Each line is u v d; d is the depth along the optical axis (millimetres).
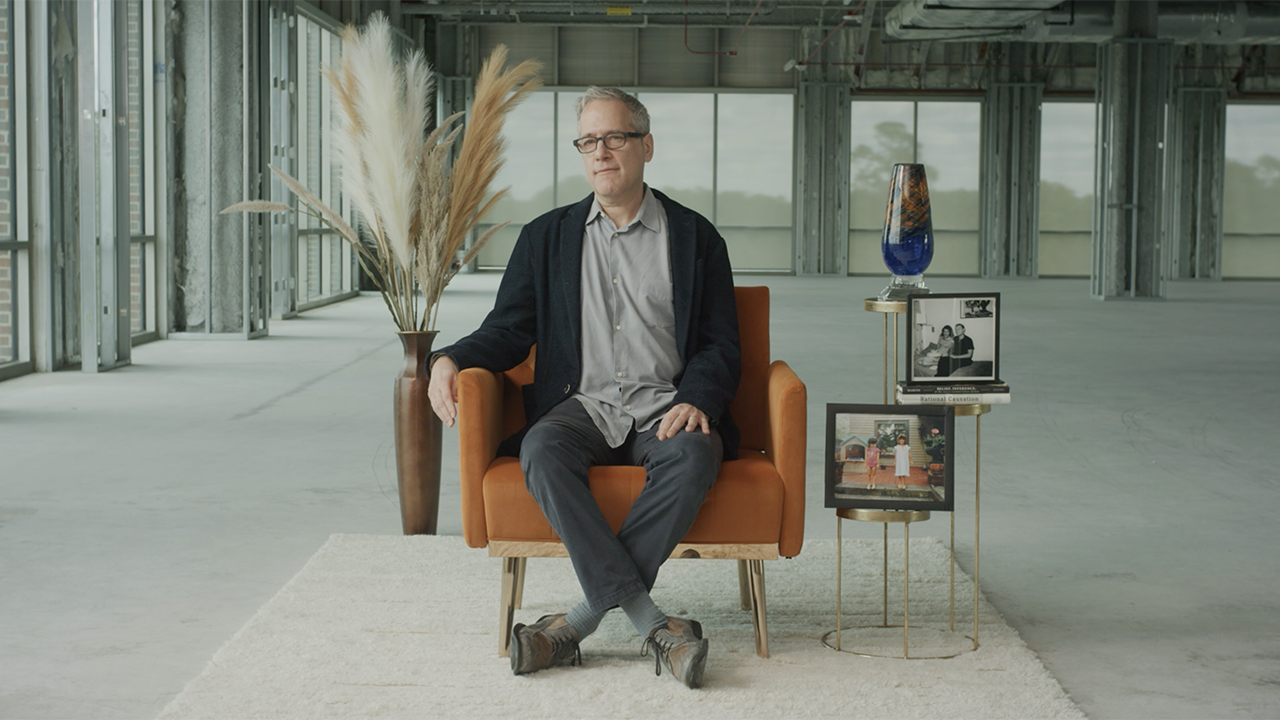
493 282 16703
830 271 19234
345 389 6617
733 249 19312
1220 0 13977
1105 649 2494
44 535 3398
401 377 3365
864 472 2408
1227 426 5566
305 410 5863
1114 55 13961
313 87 12359
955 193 19266
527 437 2383
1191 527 3621
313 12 11805
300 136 11875
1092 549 3348
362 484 4176
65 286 7410
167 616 2666
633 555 2299
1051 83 19062
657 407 2551
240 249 9242
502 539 2369
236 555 3209
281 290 11195
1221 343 9352
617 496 2355
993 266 19203
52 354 7258
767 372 2764
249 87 9047
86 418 5547
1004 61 18906
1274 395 6574
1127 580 3029
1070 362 8078
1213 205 19172
